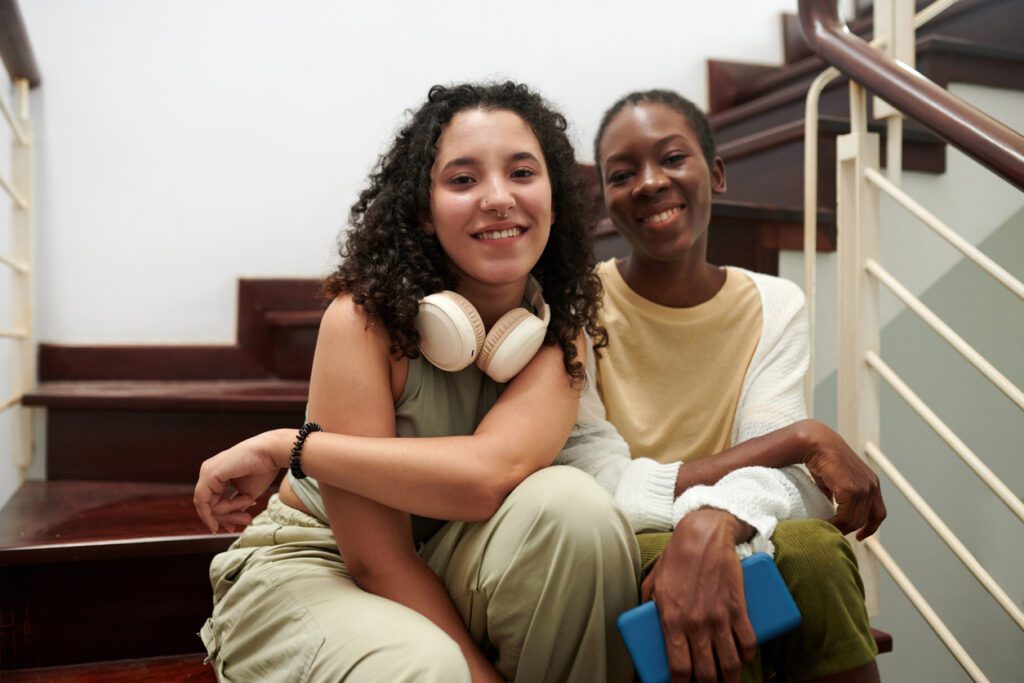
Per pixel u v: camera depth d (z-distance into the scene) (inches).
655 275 47.2
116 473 66.1
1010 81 73.2
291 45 83.4
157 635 48.0
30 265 69.9
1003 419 77.6
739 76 96.0
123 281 79.4
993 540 78.6
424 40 86.7
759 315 46.4
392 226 36.4
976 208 69.4
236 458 33.1
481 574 32.7
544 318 37.2
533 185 35.5
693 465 38.2
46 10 77.0
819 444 37.5
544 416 35.2
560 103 90.5
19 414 66.0
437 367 36.4
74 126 78.0
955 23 81.2
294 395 67.1
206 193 81.4
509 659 32.6
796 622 31.8
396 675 28.1
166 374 79.5
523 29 89.4
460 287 37.6
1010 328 75.4
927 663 77.9
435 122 36.0
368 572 33.4
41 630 46.4
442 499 32.0
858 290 54.0
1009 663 79.9
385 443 32.2
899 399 72.7
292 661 31.7
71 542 46.7
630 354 46.9
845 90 78.1
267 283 82.0
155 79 80.0
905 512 74.8
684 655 30.0
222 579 39.4
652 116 46.5
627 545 32.3
